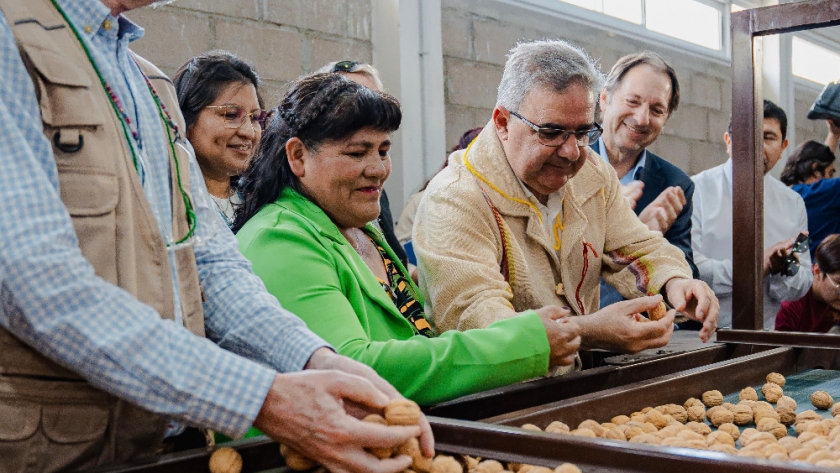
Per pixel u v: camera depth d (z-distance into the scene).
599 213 1.79
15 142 0.75
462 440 0.91
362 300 1.28
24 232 0.73
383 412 0.86
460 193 1.56
